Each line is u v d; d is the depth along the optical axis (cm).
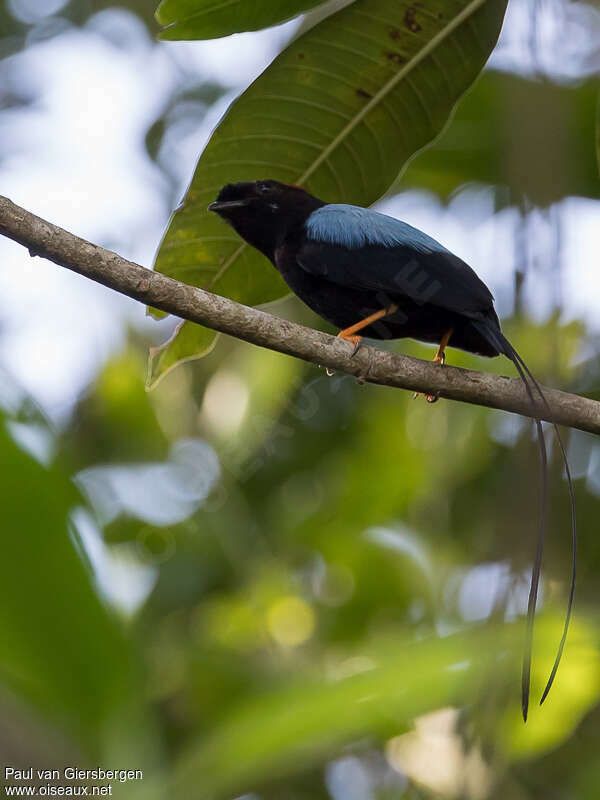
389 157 930
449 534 1410
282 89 890
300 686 324
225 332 775
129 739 260
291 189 1073
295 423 1535
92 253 722
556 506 923
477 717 614
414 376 823
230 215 1036
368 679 314
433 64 878
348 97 894
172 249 995
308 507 1500
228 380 1409
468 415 1430
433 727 1033
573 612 468
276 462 1511
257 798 998
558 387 785
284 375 1383
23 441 260
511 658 404
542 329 759
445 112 906
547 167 745
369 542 1348
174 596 1358
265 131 912
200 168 932
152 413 1426
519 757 920
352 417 1558
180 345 960
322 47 866
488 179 1436
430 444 1468
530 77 795
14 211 702
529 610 418
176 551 1385
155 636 1291
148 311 958
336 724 297
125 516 1373
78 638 240
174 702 1198
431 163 1435
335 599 1368
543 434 709
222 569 1391
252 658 1279
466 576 1345
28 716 258
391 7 843
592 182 1229
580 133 1224
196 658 1248
